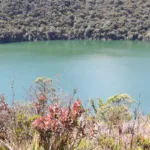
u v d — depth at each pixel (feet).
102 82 132.46
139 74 150.00
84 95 109.50
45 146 6.64
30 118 9.18
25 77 130.31
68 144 6.81
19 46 236.43
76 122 6.70
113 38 279.08
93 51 224.12
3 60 177.68
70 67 163.73
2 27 252.62
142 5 298.97
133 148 9.08
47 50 223.71
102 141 9.07
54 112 6.66
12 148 7.07
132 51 224.33
